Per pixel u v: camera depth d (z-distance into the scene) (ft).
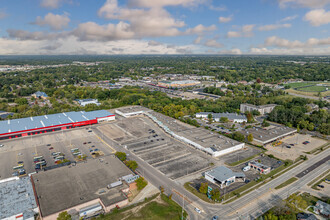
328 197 307.17
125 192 304.50
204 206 287.28
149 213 270.46
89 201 276.82
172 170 376.27
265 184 338.95
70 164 372.17
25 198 285.43
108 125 610.24
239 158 421.59
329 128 539.70
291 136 540.11
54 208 262.67
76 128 582.76
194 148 464.24
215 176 341.00
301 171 377.50
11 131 510.99
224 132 558.15
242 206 287.69
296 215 270.05
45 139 507.71
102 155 428.15
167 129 557.74
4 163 395.75
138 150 453.17
